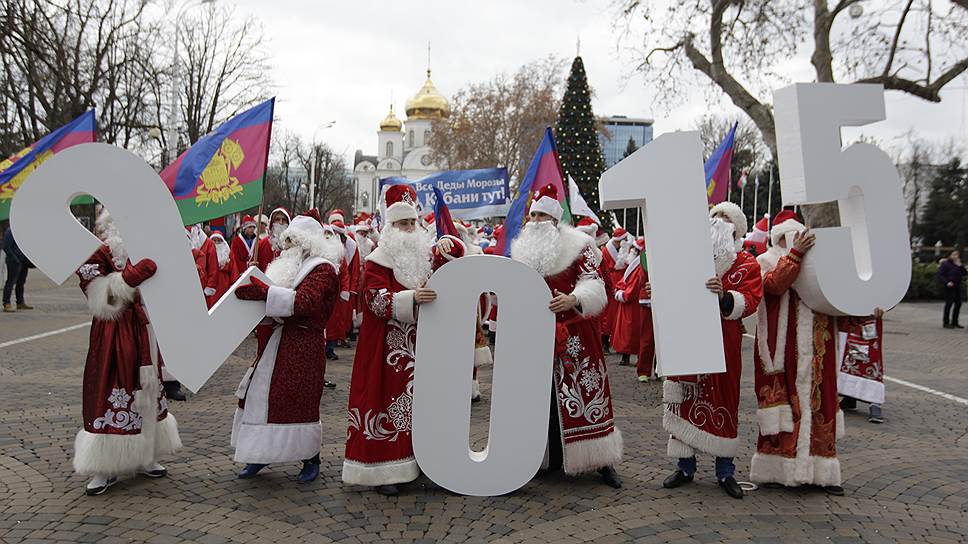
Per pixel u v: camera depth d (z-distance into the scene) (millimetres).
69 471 4473
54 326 10930
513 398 4062
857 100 4215
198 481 4410
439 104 81062
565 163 28922
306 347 4312
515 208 7031
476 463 4055
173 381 6578
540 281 4066
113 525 3697
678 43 15961
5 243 12695
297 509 4004
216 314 4047
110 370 4066
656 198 4152
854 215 4531
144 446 4172
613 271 10219
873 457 5277
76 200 5020
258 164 4852
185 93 29797
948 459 5254
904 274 4254
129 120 24516
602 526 3850
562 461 4660
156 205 3967
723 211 4629
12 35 15414
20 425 5391
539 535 3719
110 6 22266
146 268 3906
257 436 4207
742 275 4281
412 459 4266
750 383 8195
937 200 44250
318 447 4398
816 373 4336
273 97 4977
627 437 5727
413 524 3836
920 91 14461
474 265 4020
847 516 4055
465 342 4027
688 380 4344
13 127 22422
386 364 4266
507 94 43156
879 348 6473
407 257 4250
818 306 4293
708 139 40625
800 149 4164
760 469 4434
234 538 3596
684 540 3676
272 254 7176
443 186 11438
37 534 3557
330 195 58125
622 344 9062
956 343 13023
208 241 8969
